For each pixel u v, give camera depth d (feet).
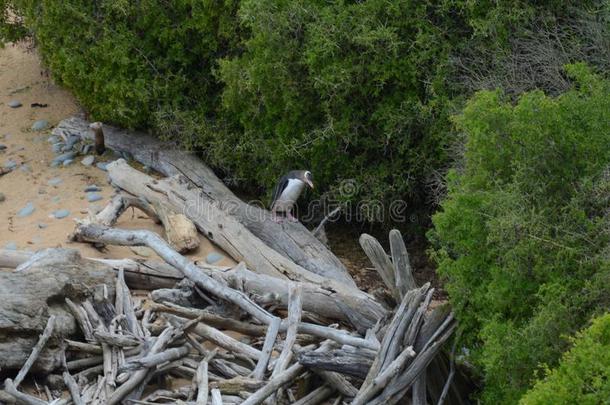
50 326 48.16
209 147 77.66
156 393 47.67
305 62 67.97
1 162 80.02
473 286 46.96
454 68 66.85
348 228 77.30
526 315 44.93
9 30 85.76
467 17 67.00
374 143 70.59
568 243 43.70
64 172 78.23
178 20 77.97
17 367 47.80
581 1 66.59
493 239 43.88
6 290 48.98
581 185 44.60
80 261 54.34
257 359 50.42
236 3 74.54
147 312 54.39
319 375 48.98
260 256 63.31
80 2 76.74
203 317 52.65
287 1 69.10
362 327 53.98
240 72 71.41
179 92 79.51
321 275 63.87
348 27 67.41
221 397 46.47
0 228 68.95
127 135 81.76
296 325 50.67
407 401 48.80
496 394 45.03
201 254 65.46
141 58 78.28
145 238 59.98
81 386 47.85
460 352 50.01
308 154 72.02
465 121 46.78
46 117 88.07
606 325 37.70
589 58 64.03
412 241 75.00
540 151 45.29
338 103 69.26
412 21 67.00
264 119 73.72
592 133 45.47
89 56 77.82
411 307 48.16
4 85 94.02
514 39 65.82
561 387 36.73
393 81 68.39
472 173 48.08
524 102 45.50
